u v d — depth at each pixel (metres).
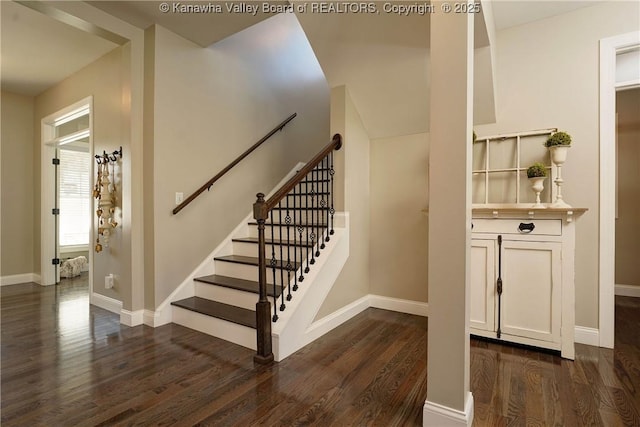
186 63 3.13
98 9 2.64
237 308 2.82
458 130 1.50
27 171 4.66
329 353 2.37
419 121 3.05
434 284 1.55
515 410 1.68
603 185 2.50
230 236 3.59
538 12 2.63
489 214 2.47
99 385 1.92
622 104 4.16
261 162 3.98
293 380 1.99
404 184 3.28
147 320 2.93
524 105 2.77
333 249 2.88
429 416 1.55
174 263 3.04
